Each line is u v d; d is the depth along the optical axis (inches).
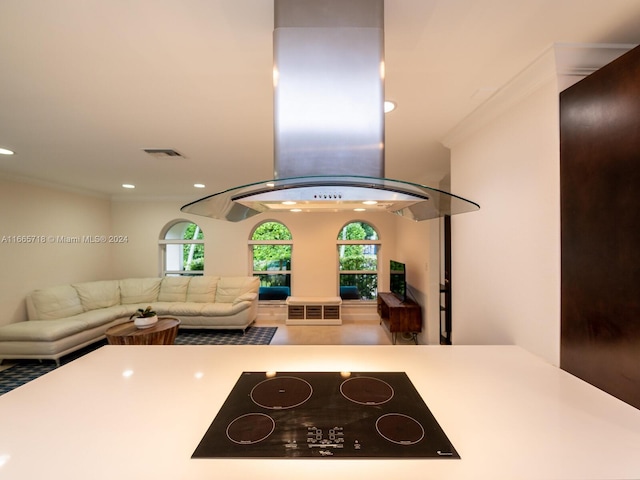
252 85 58.1
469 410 37.5
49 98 63.4
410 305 165.6
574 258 45.6
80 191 188.9
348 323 217.6
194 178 150.8
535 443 31.4
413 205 43.6
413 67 51.7
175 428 34.3
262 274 234.8
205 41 44.8
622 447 30.7
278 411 37.4
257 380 46.1
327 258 227.6
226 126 79.5
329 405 38.8
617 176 38.8
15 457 29.6
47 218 167.0
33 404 39.5
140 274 223.1
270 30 42.3
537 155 53.1
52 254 170.1
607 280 40.3
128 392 42.8
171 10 38.3
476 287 73.4
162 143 94.3
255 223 228.8
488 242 68.3
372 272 233.0
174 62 50.4
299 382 45.4
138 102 65.6
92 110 69.5
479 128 71.9
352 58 34.6
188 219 224.4
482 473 27.4
